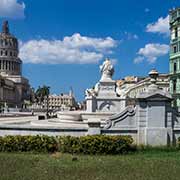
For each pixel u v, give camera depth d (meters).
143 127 23.03
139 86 125.44
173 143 23.08
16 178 13.38
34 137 21.08
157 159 18.39
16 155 19.25
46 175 14.01
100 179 13.50
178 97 74.69
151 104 23.03
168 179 13.71
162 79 110.75
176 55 76.75
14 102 197.38
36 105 189.00
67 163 16.86
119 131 22.98
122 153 20.45
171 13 79.12
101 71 45.81
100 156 19.48
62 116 35.28
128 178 13.74
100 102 44.47
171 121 23.19
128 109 23.14
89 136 20.67
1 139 20.83
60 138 21.03
